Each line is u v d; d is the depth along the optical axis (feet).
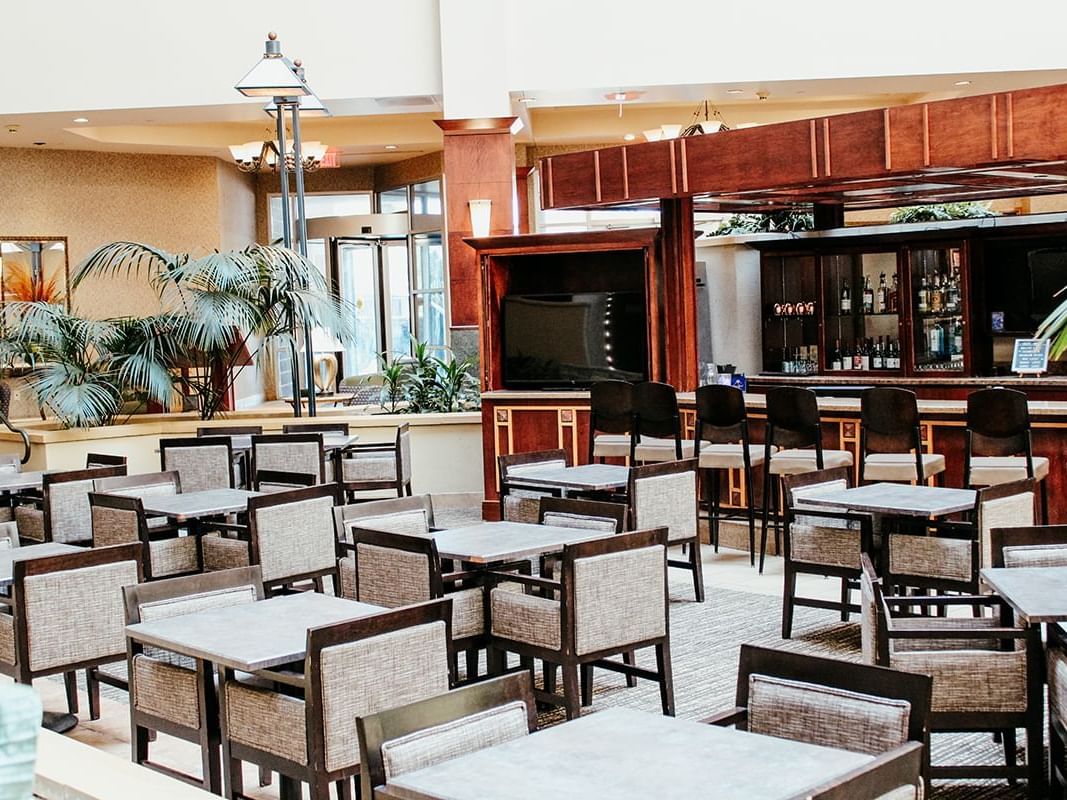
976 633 12.59
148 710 13.33
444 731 8.58
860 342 38.58
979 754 14.38
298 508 20.12
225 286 34.60
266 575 19.72
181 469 27.94
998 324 37.09
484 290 32.81
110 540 20.39
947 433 25.58
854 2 36.88
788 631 20.22
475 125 37.42
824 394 37.29
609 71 37.40
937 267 37.22
